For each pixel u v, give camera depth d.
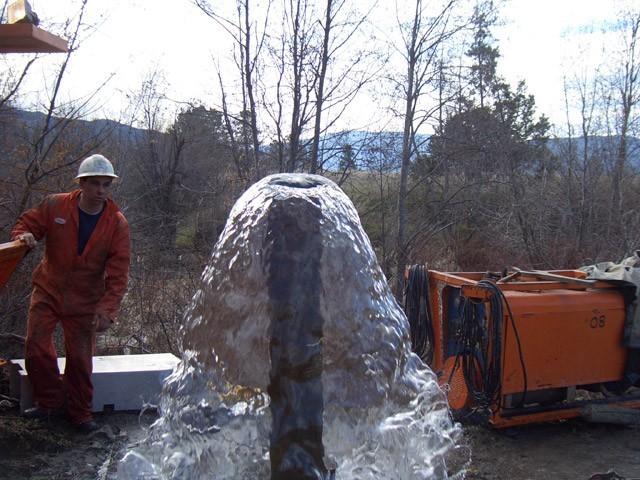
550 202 14.04
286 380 1.82
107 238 4.62
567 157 15.26
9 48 4.11
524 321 5.74
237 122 12.45
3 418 4.62
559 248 13.52
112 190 11.60
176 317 8.88
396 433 1.92
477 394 5.82
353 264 1.99
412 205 13.67
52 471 3.98
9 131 8.02
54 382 4.67
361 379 1.91
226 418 1.89
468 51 13.21
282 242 1.93
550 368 5.89
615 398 6.27
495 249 13.61
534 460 5.44
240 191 11.77
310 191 2.06
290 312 1.86
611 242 13.16
